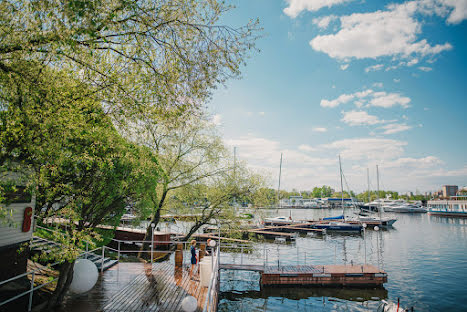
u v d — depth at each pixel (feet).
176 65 23.32
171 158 67.62
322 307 55.01
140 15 21.01
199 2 23.39
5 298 30.91
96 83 23.20
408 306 57.36
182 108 24.13
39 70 20.11
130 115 23.68
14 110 18.98
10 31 17.74
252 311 52.80
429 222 232.73
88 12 16.67
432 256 103.04
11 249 34.12
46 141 19.67
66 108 20.54
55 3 16.72
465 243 130.52
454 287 68.90
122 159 33.94
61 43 17.84
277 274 62.90
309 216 285.43
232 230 77.05
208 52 22.72
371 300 58.85
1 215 20.93
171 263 56.90
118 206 45.83
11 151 19.67
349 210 395.14
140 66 22.91
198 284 42.22
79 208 33.40
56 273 43.06
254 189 76.33
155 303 34.14
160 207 70.64
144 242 70.03
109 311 31.40
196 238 110.22
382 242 133.08
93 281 37.83
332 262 91.81
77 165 28.19
